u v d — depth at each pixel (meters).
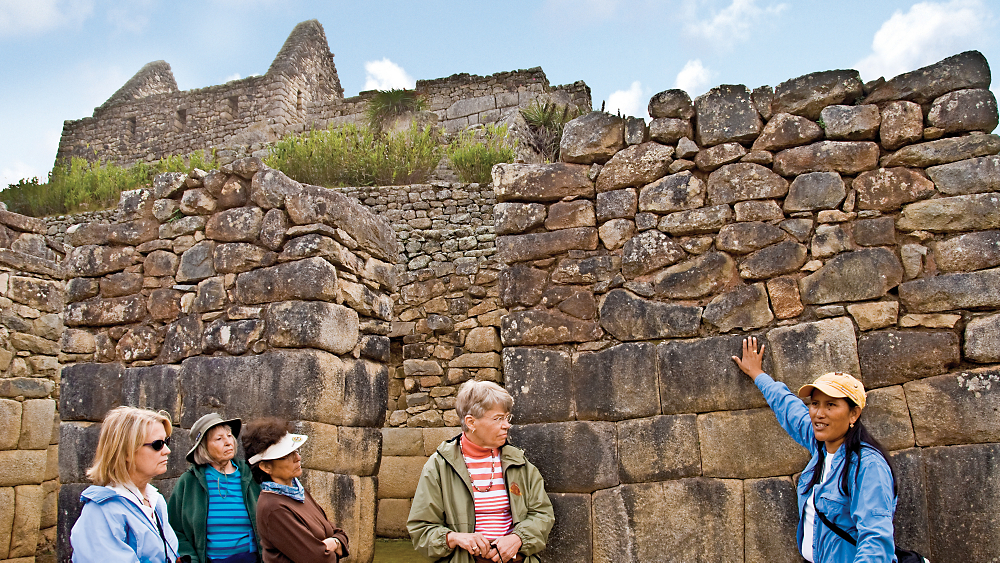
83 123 16.83
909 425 3.08
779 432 3.25
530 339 3.64
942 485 2.99
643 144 3.69
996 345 3.02
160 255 4.55
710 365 3.38
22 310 5.86
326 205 4.28
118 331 4.55
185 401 4.19
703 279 3.47
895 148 3.35
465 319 7.94
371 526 4.40
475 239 8.19
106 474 2.46
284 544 2.89
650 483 3.36
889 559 2.34
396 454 7.46
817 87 3.46
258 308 4.18
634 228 3.63
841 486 2.53
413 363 7.91
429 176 11.29
